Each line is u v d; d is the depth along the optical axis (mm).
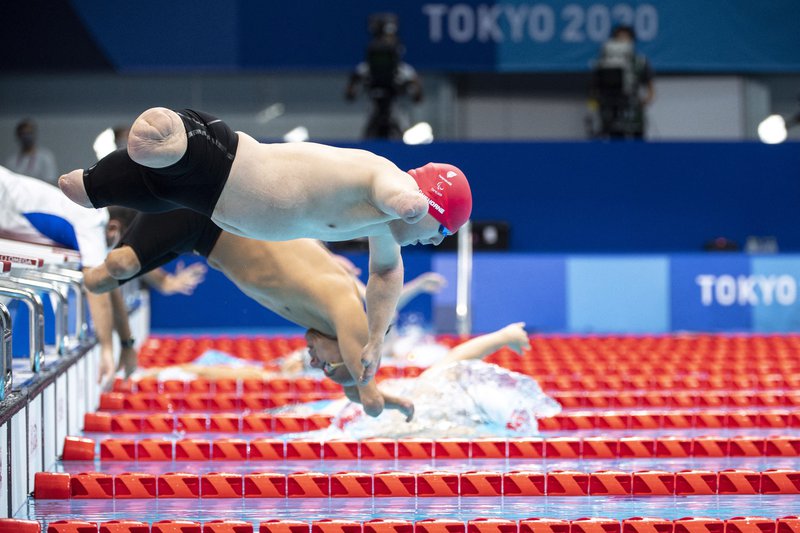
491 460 18125
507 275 41625
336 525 13047
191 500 15305
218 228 16391
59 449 17875
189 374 26312
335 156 12555
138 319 33500
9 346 14672
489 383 19828
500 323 41625
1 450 13336
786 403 24328
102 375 20266
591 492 15648
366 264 41750
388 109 44375
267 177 12273
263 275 16375
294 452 18172
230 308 42719
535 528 13109
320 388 26141
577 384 26938
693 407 24266
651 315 41688
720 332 41531
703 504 15086
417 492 15633
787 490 15641
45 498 15227
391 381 20125
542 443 18297
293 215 12445
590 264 41719
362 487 15609
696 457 18359
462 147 44281
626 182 44875
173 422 20984
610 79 44969
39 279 19578
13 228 20656
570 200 44812
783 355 32875
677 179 44969
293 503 15156
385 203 11789
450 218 12891
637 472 15695
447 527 13086
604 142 44688
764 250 45094
